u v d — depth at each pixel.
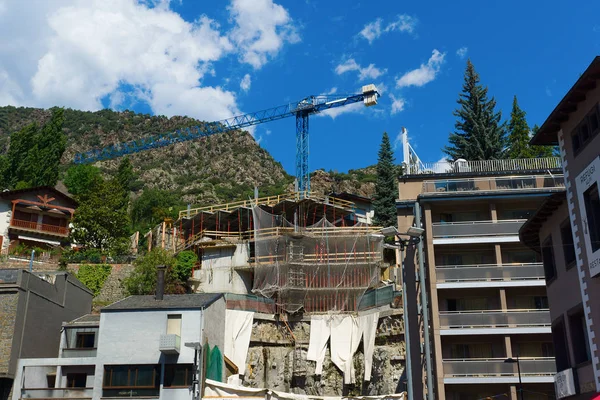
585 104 28.58
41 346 50.22
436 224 48.47
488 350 45.94
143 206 111.56
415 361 46.50
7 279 49.44
